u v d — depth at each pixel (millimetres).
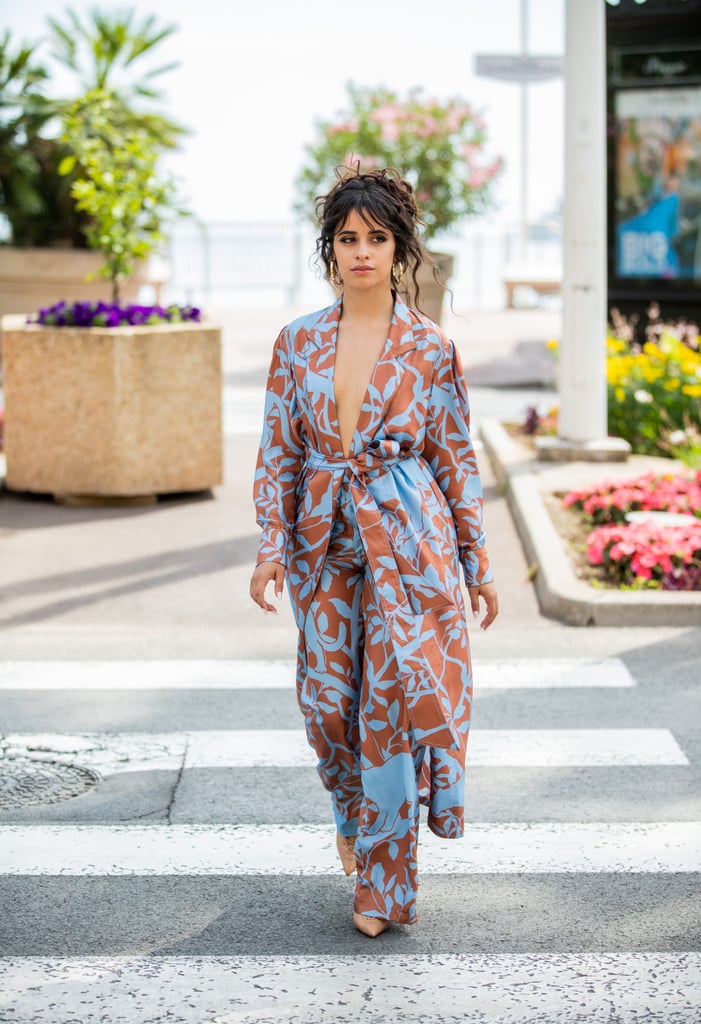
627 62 15195
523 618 7906
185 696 6645
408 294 4371
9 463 10641
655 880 4695
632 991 3939
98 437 10375
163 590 8430
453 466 4328
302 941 4250
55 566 8883
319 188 18141
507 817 5234
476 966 4090
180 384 10438
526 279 25500
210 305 26125
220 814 5258
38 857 4867
